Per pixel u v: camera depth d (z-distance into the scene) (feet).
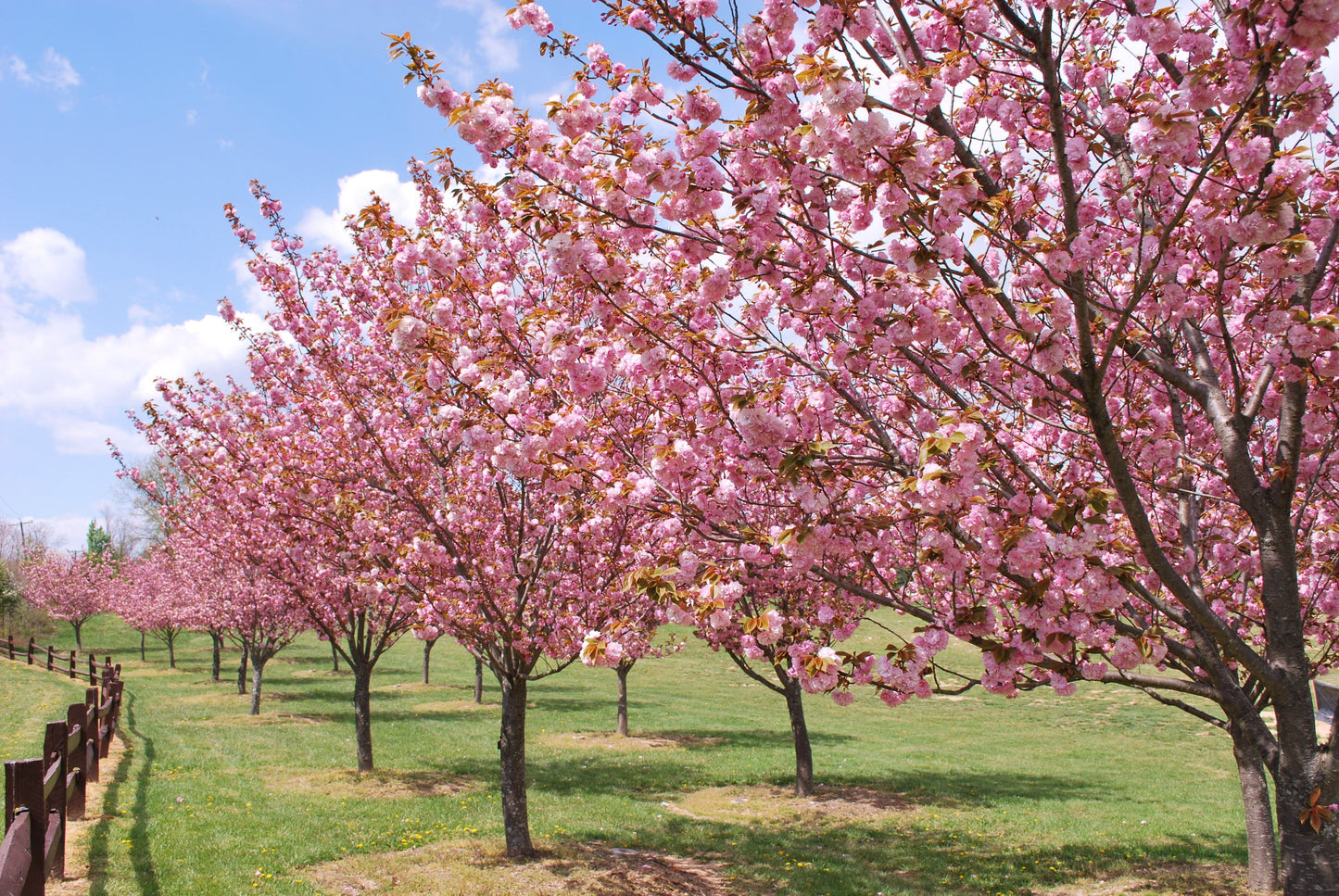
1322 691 39.60
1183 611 15.65
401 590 29.91
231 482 36.37
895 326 13.29
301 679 98.48
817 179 12.80
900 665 12.90
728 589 13.35
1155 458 16.70
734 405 12.53
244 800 36.09
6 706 59.21
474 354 18.90
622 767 51.24
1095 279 14.78
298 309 30.30
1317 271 13.34
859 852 32.89
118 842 26.48
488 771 48.08
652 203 13.21
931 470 11.68
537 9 13.21
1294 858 12.57
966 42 12.87
